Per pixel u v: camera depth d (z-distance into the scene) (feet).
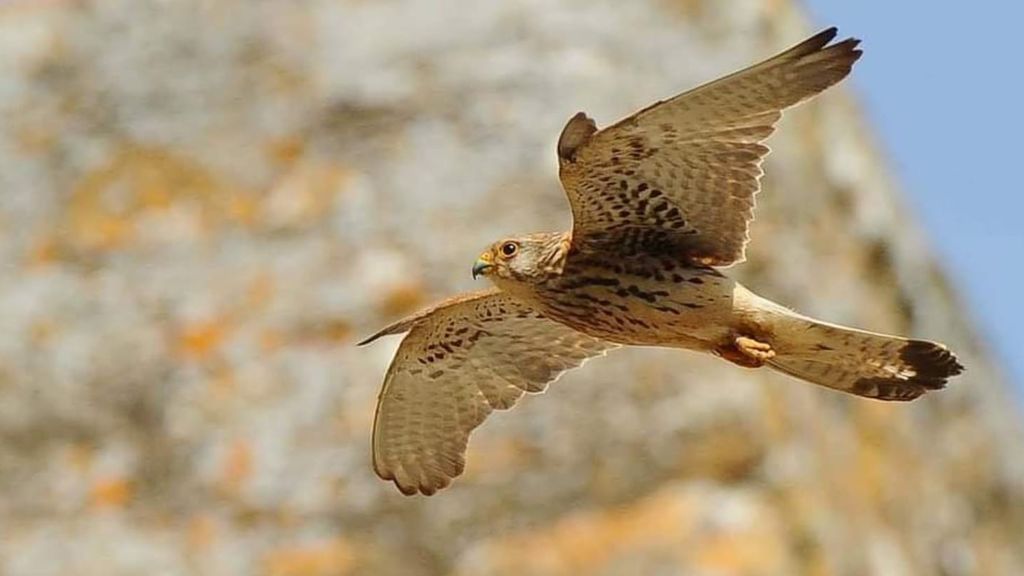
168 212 61.36
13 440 59.11
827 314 61.26
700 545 55.57
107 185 61.98
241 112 62.34
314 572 56.59
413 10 63.10
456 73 61.77
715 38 64.18
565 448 57.21
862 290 63.67
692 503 56.29
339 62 62.44
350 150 61.31
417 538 56.95
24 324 60.18
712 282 34.94
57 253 61.11
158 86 62.95
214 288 60.18
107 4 64.34
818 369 34.68
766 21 65.10
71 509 58.18
